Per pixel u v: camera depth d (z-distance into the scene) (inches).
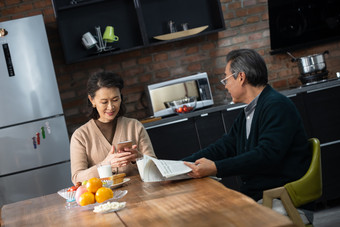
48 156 166.7
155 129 163.9
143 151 104.1
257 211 50.4
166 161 83.5
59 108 167.6
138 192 76.4
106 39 180.9
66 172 167.3
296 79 197.2
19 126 165.5
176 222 52.3
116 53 180.4
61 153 167.2
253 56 84.7
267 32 197.3
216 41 195.8
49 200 91.0
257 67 84.0
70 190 80.4
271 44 193.2
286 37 192.2
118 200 72.7
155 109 177.0
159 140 164.1
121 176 85.7
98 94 99.7
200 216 52.9
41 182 166.1
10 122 165.3
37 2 187.0
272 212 49.1
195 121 165.5
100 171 88.3
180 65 194.4
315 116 166.9
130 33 190.1
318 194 75.3
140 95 192.2
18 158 165.3
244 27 196.5
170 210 58.9
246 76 84.2
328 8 191.6
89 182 72.4
